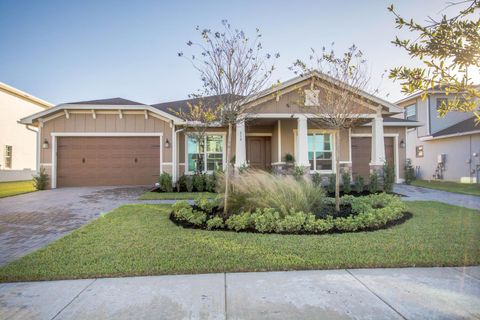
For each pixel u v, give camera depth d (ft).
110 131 41.47
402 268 11.74
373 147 37.37
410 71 7.61
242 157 36.42
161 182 37.01
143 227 17.87
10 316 8.37
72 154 41.29
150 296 9.50
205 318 8.18
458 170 52.13
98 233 16.47
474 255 12.65
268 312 8.46
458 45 6.96
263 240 14.93
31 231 18.29
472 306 8.74
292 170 38.06
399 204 22.15
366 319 8.10
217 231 16.92
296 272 11.38
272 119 40.16
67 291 9.89
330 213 20.63
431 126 57.57
